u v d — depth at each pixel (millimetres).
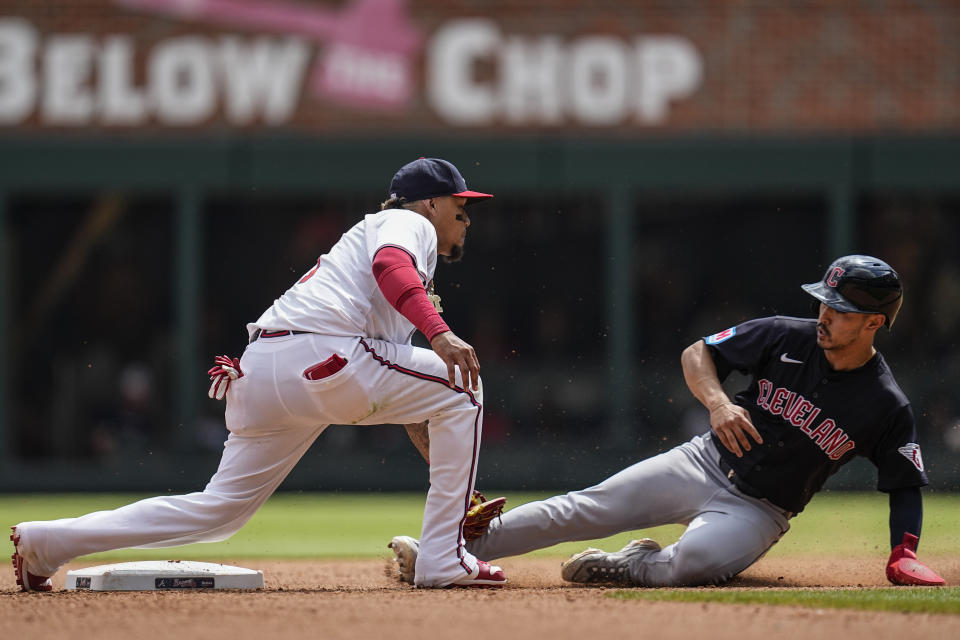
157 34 47469
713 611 11891
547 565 19781
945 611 11797
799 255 53031
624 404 47281
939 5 48094
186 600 12945
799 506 15508
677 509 15664
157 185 47281
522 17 48000
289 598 13133
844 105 48062
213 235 53000
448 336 12961
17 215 52750
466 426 14141
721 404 14961
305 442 14414
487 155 47719
